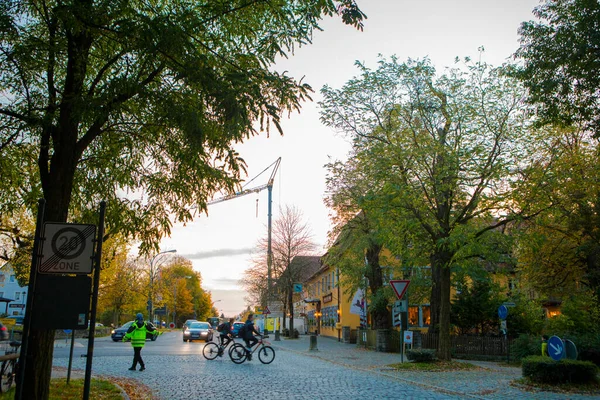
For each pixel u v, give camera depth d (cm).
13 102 885
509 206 1877
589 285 2539
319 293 6009
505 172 1838
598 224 2172
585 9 1380
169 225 996
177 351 2781
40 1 855
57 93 951
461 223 1945
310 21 871
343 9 836
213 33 916
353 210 2839
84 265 643
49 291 625
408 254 2080
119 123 897
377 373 1712
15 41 801
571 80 1454
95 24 771
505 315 2445
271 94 863
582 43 1371
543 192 1827
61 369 1673
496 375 1662
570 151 2283
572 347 1486
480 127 1911
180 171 927
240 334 2103
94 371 1645
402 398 1147
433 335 2658
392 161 1905
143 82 860
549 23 1489
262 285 4725
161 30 756
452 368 1844
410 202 1894
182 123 804
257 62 891
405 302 1980
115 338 3831
